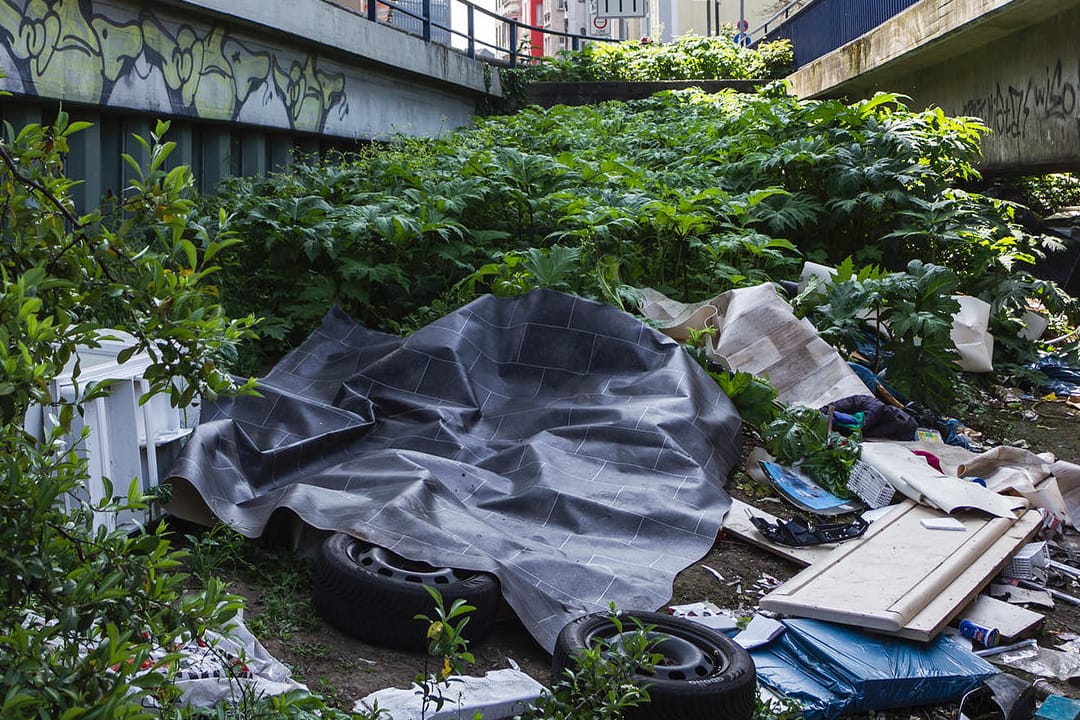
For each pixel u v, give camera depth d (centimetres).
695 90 2155
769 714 409
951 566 543
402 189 1121
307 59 1517
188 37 1217
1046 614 561
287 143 1502
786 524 612
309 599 506
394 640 464
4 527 189
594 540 581
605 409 701
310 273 962
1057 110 1371
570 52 2591
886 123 1392
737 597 551
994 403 1013
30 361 181
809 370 840
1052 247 1347
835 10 2153
